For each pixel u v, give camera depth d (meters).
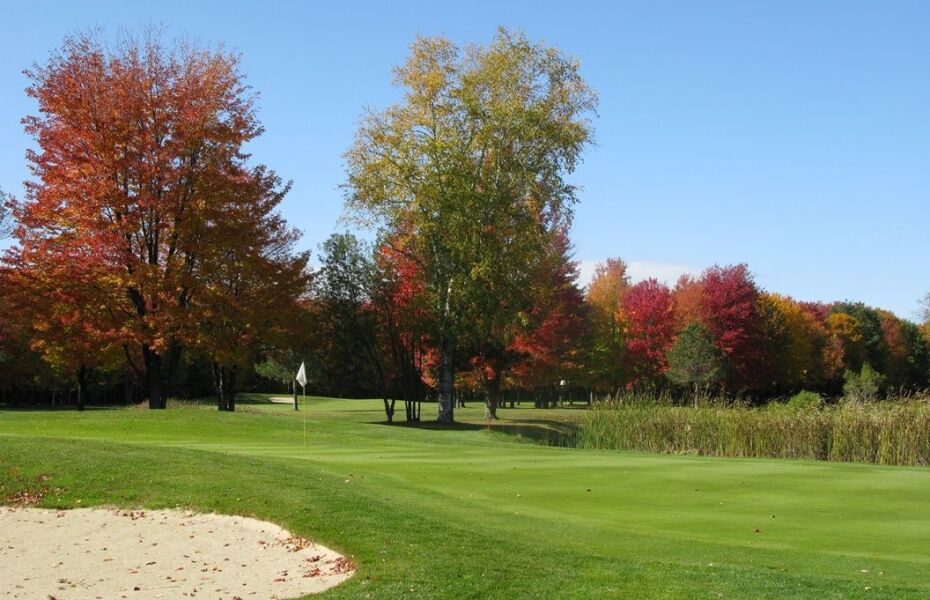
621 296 63.47
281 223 34.75
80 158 29.38
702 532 11.30
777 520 12.24
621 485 15.37
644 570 8.72
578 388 72.19
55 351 30.88
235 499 12.94
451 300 36.84
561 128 35.28
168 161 30.28
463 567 8.78
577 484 15.44
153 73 31.34
